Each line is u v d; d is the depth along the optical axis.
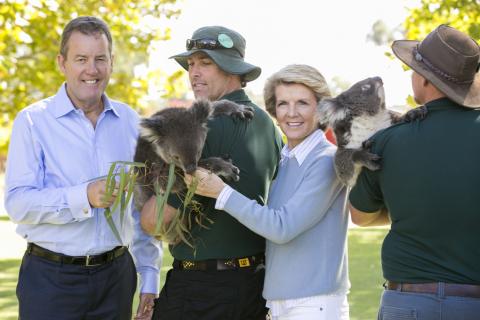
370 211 4.02
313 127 4.41
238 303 4.30
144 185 4.62
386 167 3.73
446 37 3.68
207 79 4.69
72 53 4.39
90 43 4.38
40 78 14.55
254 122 4.50
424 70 3.69
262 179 4.47
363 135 4.62
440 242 3.52
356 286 9.84
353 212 4.16
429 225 3.54
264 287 4.29
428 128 3.62
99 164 4.50
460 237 3.49
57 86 14.74
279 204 4.31
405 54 3.94
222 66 4.52
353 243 15.09
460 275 3.48
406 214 3.62
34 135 4.34
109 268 4.45
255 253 4.43
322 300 4.15
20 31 12.54
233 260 4.32
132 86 15.83
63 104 4.43
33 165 4.33
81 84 4.43
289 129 4.36
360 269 11.36
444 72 3.64
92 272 4.38
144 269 4.95
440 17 11.45
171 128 4.48
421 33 11.67
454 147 3.54
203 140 4.46
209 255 4.29
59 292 4.30
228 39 4.58
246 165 4.39
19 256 13.04
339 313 4.24
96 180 4.25
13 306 8.55
